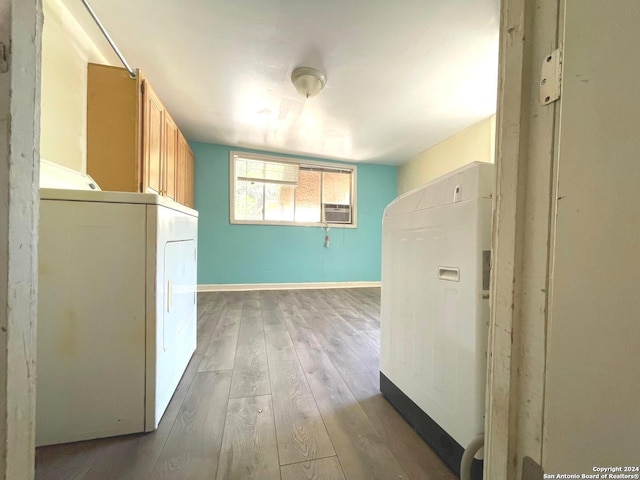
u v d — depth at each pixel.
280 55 1.92
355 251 4.55
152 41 1.80
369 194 4.65
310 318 2.60
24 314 0.47
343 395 1.30
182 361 1.44
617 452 0.34
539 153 0.47
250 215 4.10
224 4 1.49
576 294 0.38
